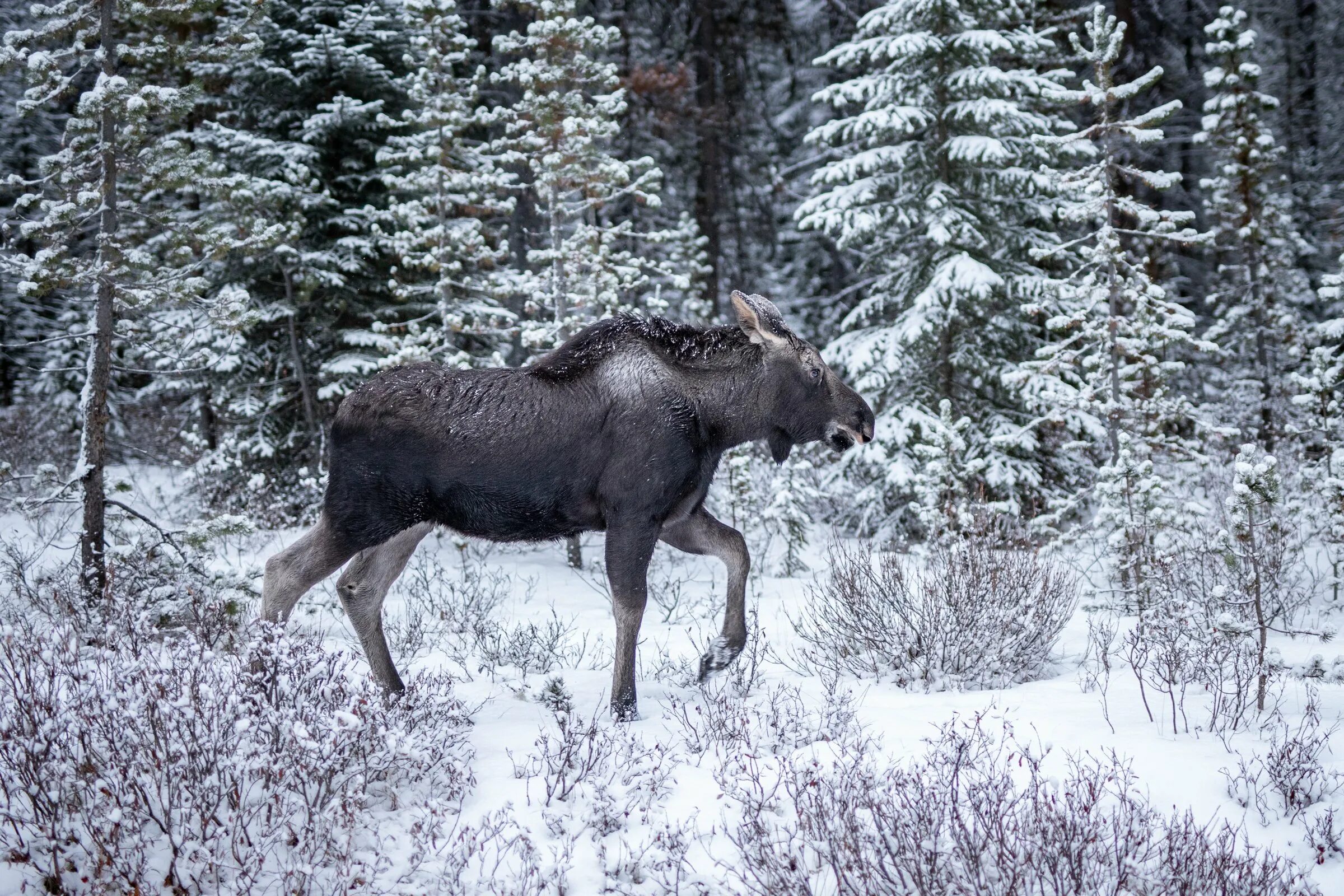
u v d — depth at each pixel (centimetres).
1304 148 2441
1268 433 1426
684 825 403
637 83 1872
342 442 519
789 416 557
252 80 1273
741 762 454
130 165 731
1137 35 1889
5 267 707
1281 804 407
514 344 1420
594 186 1069
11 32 718
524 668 634
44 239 726
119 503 718
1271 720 493
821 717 505
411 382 525
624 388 520
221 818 388
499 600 871
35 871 352
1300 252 1925
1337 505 851
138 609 529
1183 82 2081
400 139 1190
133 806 373
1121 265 968
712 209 2022
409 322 1122
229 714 409
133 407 1770
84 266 713
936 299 1127
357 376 1208
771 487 1065
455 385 523
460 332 1111
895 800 402
